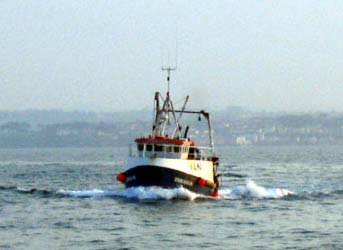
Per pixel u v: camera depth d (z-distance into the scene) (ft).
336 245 602.85
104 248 582.35
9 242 601.62
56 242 604.90
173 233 650.84
